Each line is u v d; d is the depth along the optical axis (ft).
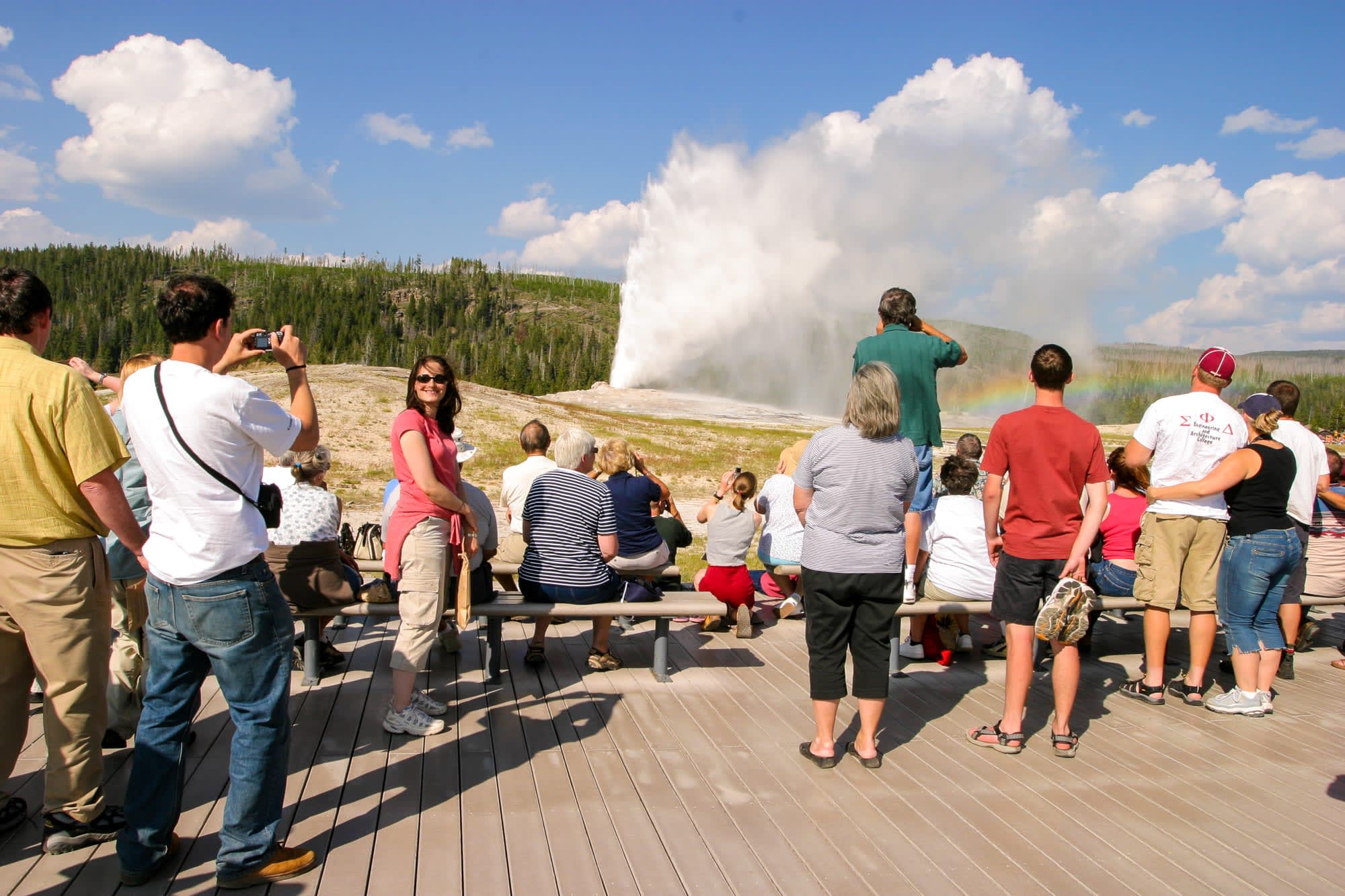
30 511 9.99
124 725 13.88
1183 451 17.12
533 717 15.80
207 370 9.96
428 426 14.67
